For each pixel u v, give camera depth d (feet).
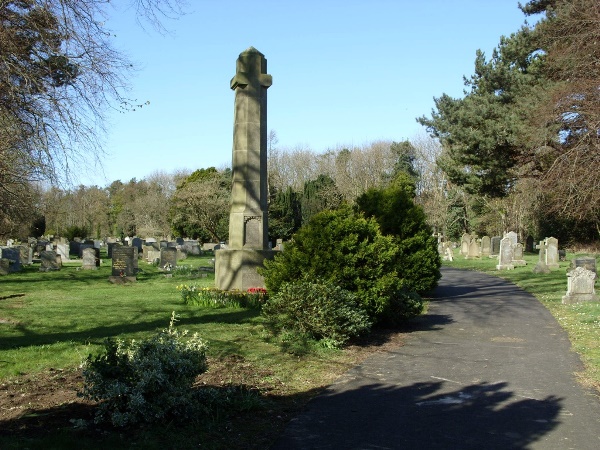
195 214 184.44
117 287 63.00
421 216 54.70
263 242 51.11
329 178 202.69
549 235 152.46
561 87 68.03
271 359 27.78
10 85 31.01
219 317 39.73
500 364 28.27
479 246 157.48
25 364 25.52
